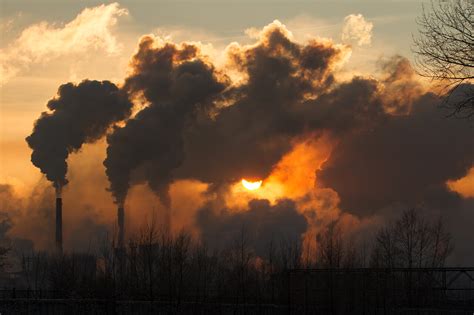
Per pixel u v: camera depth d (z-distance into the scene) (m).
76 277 114.50
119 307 98.94
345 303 108.62
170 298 98.81
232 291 111.88
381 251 132.50
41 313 97.06
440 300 113.81
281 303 111.94
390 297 112.88
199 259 111.94
